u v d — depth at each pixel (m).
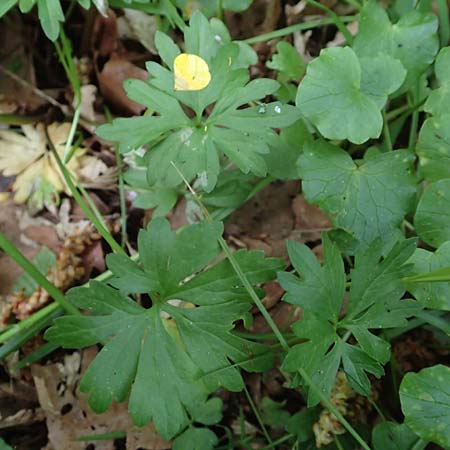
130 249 0.27
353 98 0.23
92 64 0.29
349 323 0.22
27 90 0.29
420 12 0.25
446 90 0.24
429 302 0.23
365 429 0.24
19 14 0.29
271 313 0.26
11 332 0.24
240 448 0.25
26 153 0.28
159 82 0.23
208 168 0.23
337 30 0.29
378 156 0.24
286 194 0.27
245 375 0.26
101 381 0.21
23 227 0.27
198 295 0.22
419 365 0.25
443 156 0.24
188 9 0.27
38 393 0.25
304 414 0.24
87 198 0.27
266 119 0.23
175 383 0.22
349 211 0.24
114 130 0.23
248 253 0.22
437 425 0.21
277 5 0.29
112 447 0.25
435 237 0.23
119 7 0.27
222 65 0.23
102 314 0.22
